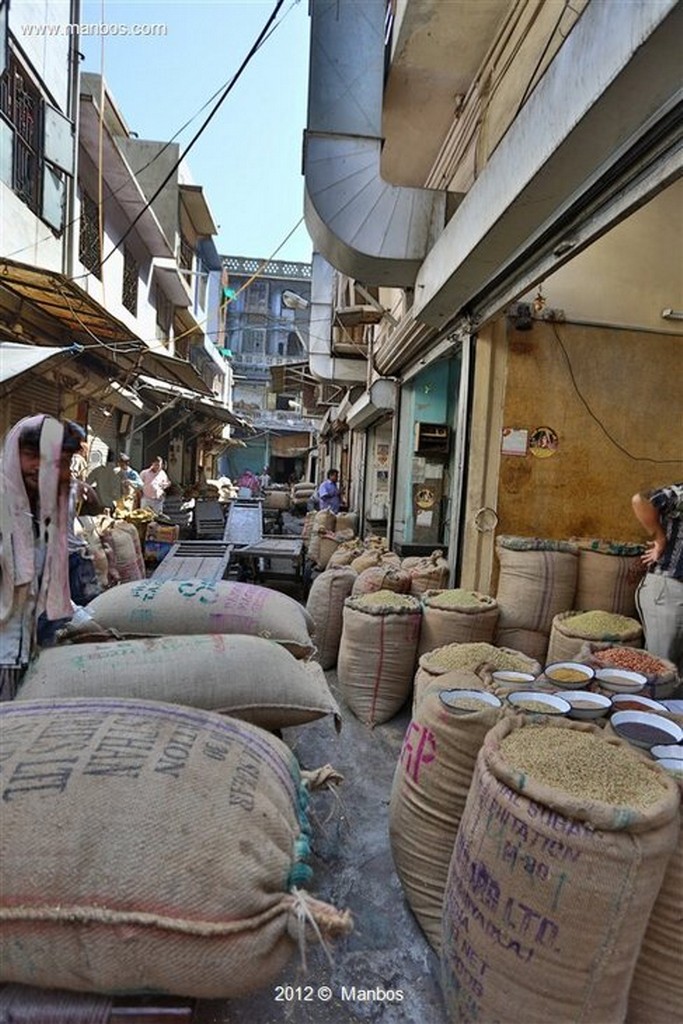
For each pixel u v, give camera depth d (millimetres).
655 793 1091
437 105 4523
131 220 8297
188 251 12492
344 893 1666
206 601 2238
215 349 15469
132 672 1575
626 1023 1151
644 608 2598
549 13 2822
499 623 3008
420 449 5219
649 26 1354
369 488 8875
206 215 11781
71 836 901
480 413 3586
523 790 1088
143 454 10523
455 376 5367
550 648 2768
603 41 1569
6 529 1530
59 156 5680
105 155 6754
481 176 2572
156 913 870
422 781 1558
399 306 5539
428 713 1604
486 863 1119
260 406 24875
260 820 1012
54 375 5855
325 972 1405
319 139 3541
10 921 859
